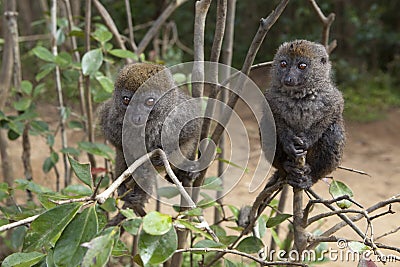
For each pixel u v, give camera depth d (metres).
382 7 22.47
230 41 7.12
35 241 3.64
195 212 4.35
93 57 6.54
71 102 11.41
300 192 4.95
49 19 9.98
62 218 3.51
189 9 22.00
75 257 3.39
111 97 6.52
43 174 11.75
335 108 5.49
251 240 5.06
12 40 8.41
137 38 20.66
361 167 13.65
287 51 5.62
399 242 8.99
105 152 6.88
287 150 5.20
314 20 21.52
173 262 5.53
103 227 4.01
